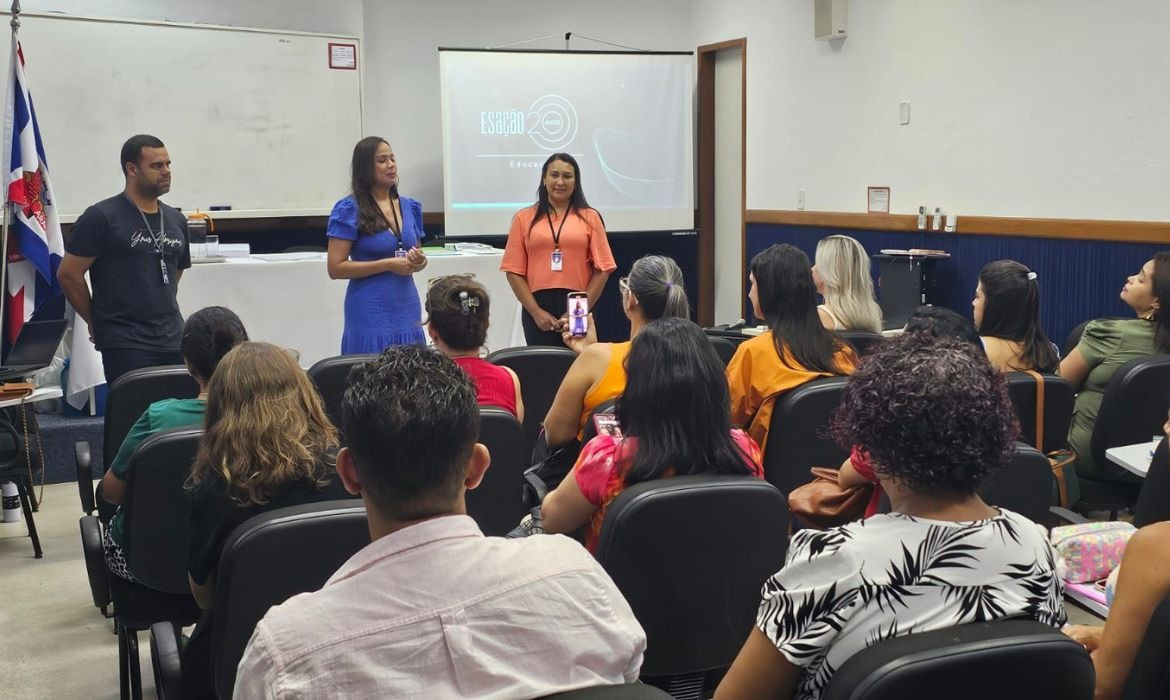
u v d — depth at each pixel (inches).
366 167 154.7
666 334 73.9
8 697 106.3
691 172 304.0
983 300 117.0
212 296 203.5
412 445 39.6
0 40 223.8
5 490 162.7
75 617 126.6
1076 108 197.5
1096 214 195.5
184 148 247.4
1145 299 131.9
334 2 265.4
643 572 67.8
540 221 174.4
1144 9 182.5
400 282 158.1
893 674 41.4
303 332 212.7
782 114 282.7
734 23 299.6
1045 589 47.4
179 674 67.9
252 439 69.7
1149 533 51.7
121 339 150.2
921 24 232.1
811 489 81.4
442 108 279.1
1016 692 42.8
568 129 290.4
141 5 244.2
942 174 230.4
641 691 38.3
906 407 46.1
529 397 129.0
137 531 86.7
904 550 46.3
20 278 169.2
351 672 36.5
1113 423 115.1
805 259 106.7
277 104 257.8
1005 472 77.9
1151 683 48.3
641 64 295.1
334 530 62.5
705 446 73.4
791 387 103.4
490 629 38.0
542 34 304.2
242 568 61.5
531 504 108.2
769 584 48.5
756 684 48.5
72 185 234.4
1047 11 201.5
